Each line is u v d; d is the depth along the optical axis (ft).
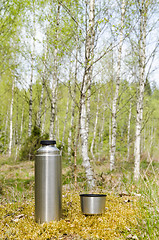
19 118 94.73
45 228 7.52
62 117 84.74
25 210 9.65
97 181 16.19
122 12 26.17
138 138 23.75
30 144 48.42
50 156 7.98
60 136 86.07
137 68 27.48
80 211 9.18
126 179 14.76
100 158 48.49
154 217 7.75
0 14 34.37
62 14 26.66
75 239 6.89
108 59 39.52
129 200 10.53
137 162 22.62
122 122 68.23
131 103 52.08
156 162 27.35
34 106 71.67
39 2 36.52
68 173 21.57
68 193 12.55
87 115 35.27
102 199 8.51
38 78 61.62
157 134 87.45
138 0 24.90
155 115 90.17
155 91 98.68
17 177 28.07
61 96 60.49
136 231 7.33
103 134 94.48
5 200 13.04
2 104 85.51
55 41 19.03
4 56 45.57
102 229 7.44
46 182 7.91
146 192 10.21
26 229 7.52
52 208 7.92
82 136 18.98
